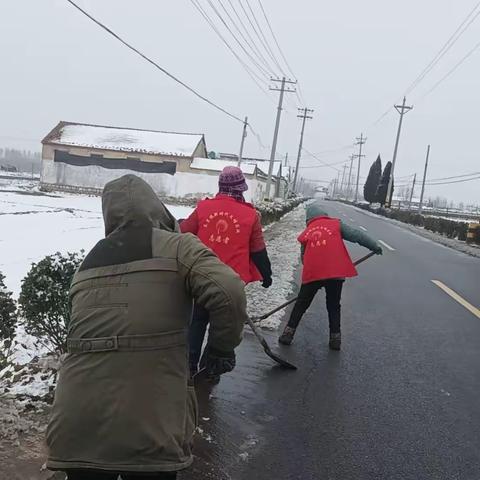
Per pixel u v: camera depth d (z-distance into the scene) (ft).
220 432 12.97
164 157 156.46
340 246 19.95
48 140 158.81
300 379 16.93
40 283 13.73
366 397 15.76
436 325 24.93
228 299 6.82
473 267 47.85
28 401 12.87
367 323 24.62
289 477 11.21
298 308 20.49
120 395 6.42
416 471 11.75
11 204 85.71
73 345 6.78
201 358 16.90
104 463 6.34
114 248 7.04
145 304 6.67
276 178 195.21
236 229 15.15
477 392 16.56
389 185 185.88
